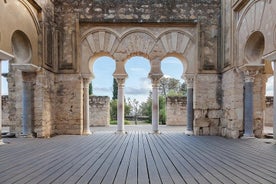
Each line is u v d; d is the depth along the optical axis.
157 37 12.62
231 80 11.20
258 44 10.38
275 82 8.73
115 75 12.64
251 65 10.38
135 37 12.67
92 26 12.64
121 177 4.81
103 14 12.55
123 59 12.66
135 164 5.89
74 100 12.43
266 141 9.82
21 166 5.68
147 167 5.60
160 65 12.67
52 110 12.16
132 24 12.61
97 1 12.58
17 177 4.80
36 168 5.50
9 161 6.21
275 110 8.87
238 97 11.01
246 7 10.22
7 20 8.70
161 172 5.18
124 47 12.66
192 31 12.70
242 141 9.91
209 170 5.33
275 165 5.77
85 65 12.65
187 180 4.62
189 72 12.69
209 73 12.49
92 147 8.38
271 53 8.39
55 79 12.50
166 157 6.71
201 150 7.83
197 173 5.09
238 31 11.00
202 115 12.42
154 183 4.46
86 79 12.74
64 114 12.43
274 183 4.41
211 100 12.47
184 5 12.59
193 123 12.62
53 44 12.34
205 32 12.55
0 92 9.05
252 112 10.76
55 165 5.78
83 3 12.55
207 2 12.61
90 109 17.98
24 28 9.90
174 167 5.60
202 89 12.48
